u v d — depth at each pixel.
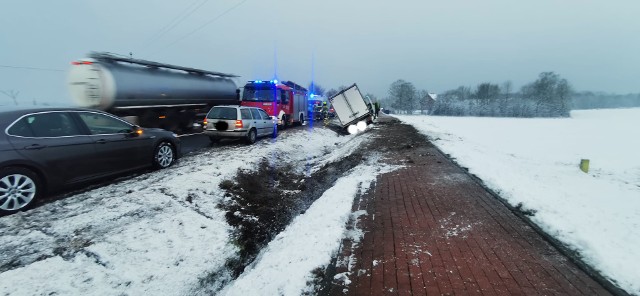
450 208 5.91
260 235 6.07
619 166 12.57
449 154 11.57
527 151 17.05
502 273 3.68
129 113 14.02
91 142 6.52
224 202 6.78
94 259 4.22
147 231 5.00
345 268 3.83
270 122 15.95
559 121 51.62
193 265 4.65
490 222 5.21
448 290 3.35
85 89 12.52
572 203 6.00
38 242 4.46
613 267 3.73
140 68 14.48
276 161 11.41
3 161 5.21
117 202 5.81
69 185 6.18
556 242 4.45
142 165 7.84
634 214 5.77
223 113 13.45
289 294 3.32
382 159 11.07
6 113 5.56
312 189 9.04
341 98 22.19
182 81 16.70
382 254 4.16
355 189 7.30
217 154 11.08
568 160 14.12
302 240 4.57
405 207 6.00
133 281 4.06
